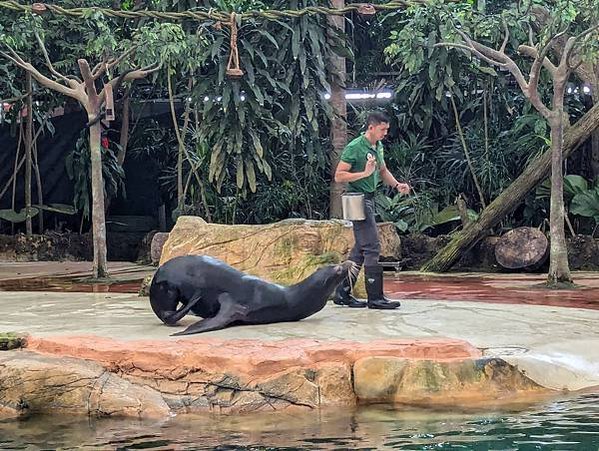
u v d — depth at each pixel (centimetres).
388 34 1691
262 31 1310
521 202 1351
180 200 1516
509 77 1566
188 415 438
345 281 718
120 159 1761
